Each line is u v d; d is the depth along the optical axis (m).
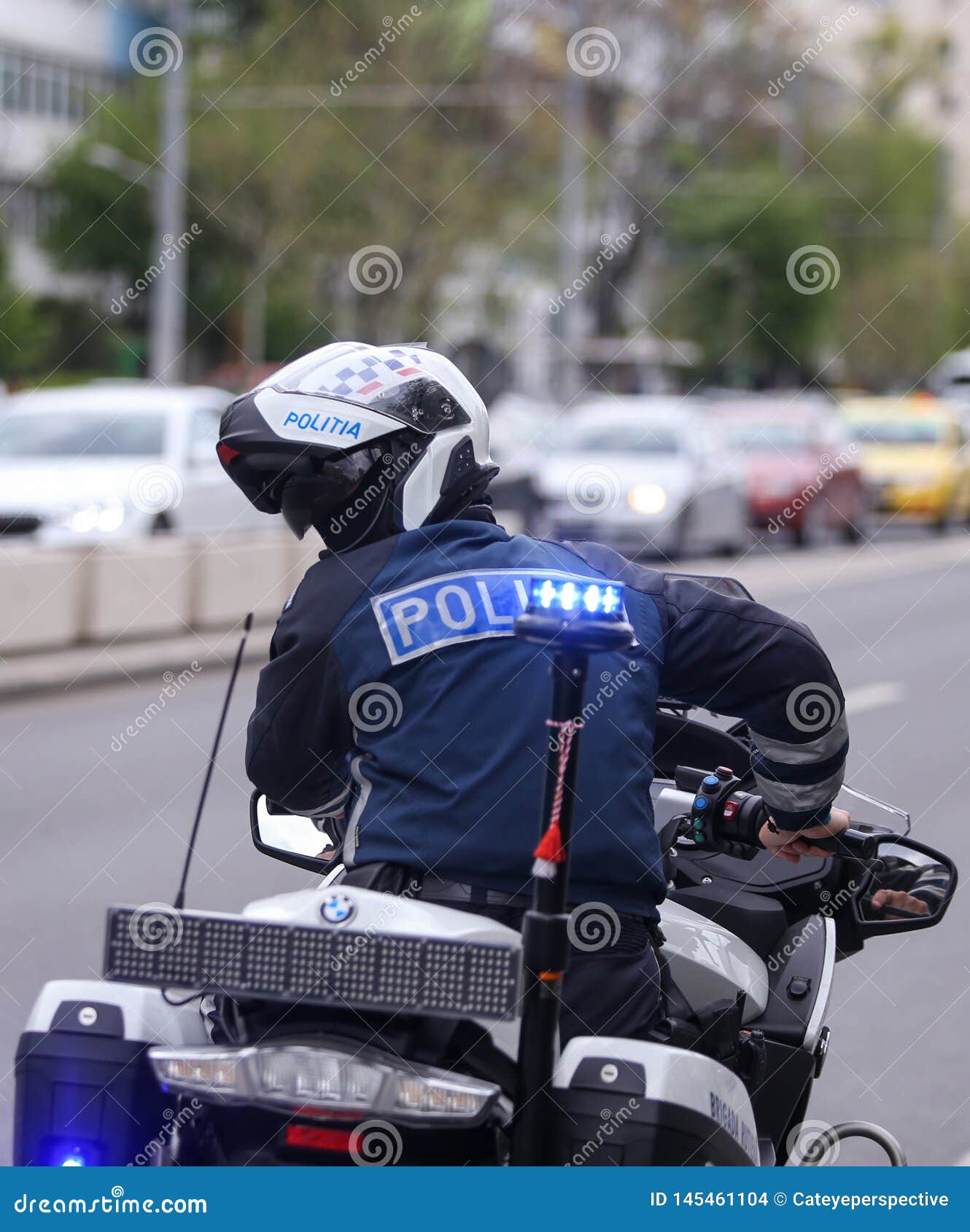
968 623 61.44
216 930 8.15
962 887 26.30
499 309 177.12
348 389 10.41
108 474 59.78
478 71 163.62
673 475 81.62
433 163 157.62
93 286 184.50
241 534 59.97
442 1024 8.66
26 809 31.16
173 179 114.56
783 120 186.50
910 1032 20.19
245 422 10.48
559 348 151.25
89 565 52.62
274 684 10.04
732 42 171.38
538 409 123.00
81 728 40.38
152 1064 8.30
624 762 9.70
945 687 46.50
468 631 9.77
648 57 171.12
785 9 172.50
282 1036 8.47
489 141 167.88
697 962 11.16
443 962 7.98
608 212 173.12
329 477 10.29
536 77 166.88
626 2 167.88
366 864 9.66
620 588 8.60
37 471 59.84
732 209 176.62
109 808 31.38
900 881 12.47
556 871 8.69
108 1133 8.93
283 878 26.28
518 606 9.86
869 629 59.03
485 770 9.55
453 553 10.12
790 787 10.15
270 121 154.38
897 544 100.56
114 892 25.16
